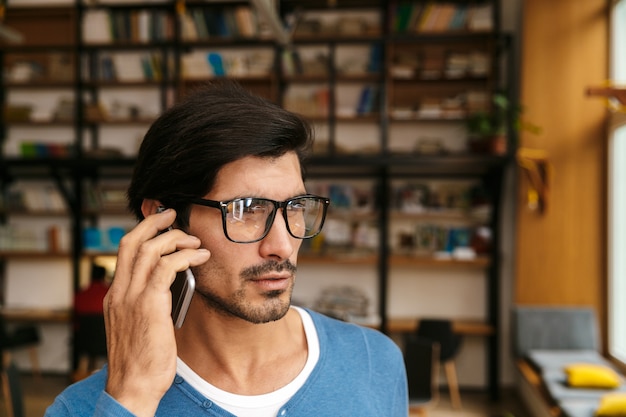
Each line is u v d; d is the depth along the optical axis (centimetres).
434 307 639
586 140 576
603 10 574
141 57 630
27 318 623
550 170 576
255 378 80
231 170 73
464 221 633
